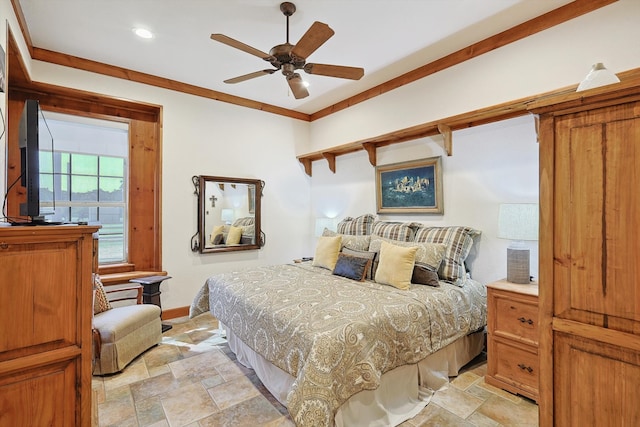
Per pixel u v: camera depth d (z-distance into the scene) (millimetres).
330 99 4438
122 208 3750
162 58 3258
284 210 4836
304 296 2309
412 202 3537
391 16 2531
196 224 4020
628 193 920
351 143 3951
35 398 1021
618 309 939
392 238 3236
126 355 2584
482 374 2451
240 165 4391
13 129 3059
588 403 995
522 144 2672
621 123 928
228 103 4281
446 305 2338
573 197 1019
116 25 2670
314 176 5043
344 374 1648
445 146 3156
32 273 1010
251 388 2299
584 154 994
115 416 1980
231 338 2850
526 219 2311
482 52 2908
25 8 2432
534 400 2078
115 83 3459
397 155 3730
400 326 1994
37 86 3084
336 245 3383
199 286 4035
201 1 2352
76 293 1082
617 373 943
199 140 4043
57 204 3367
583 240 1000
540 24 2537
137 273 3588
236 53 3152
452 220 3182
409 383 2080
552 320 1062
